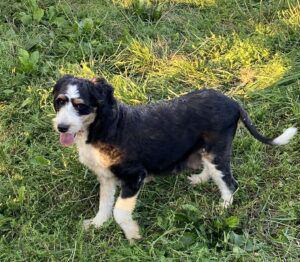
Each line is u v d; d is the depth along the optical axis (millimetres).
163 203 2646
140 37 3723
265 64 3484
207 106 2496
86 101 2260
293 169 2785
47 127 3039
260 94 3232
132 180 2410
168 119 2455
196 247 2342
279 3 4000
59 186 2717
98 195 2691
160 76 3412
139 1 3920
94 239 2422
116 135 2336
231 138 2545
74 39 3627
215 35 3754
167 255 2342
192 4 4051
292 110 3121
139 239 2430
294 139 2930
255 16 3922
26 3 3914
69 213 2594
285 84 3332
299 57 3506
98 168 2424
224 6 4020
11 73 3355
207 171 2668
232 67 3467
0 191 2654
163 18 3896
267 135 3012
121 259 2285
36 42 3570
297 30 3721
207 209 2545
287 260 2355
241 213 2531
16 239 2439
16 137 2975
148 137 2410
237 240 2398
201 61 3490
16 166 2799
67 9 3871
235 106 2551
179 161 2543
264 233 2504
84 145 2373
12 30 3645
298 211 2564
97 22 3762
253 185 2699
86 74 3338
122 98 3188
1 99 3219
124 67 3490
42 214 2570
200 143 2531
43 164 2781
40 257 2322
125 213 2404
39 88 3258
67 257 2320
